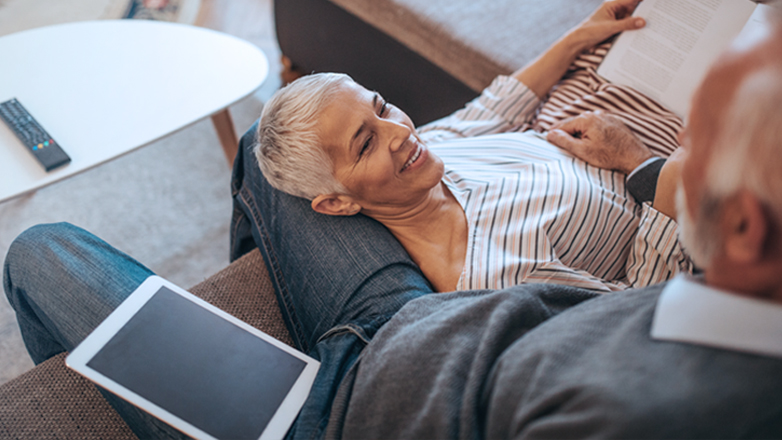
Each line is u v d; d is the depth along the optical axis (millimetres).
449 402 506
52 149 1134
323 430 605
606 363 423
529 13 1464
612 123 971
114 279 771
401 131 793
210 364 638
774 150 335
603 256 919
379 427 557
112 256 820
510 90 1136
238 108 1886
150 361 627
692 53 992
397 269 809
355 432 571
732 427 364
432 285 890
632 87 1064
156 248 1513
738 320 389
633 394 389
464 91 1468
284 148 793
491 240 855
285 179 836
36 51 1375
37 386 769
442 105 1566
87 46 1404
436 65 1491
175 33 1467
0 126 1189
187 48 1430
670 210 827
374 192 834
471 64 1401
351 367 647
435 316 608
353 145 780
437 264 882
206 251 1521
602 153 957
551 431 415
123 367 617
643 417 378
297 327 900
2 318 1344
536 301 582
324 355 697
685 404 374
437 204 917
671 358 401
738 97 354
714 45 967
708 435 366
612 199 904
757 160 343
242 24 2209
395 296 768
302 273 857
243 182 1022
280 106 798
